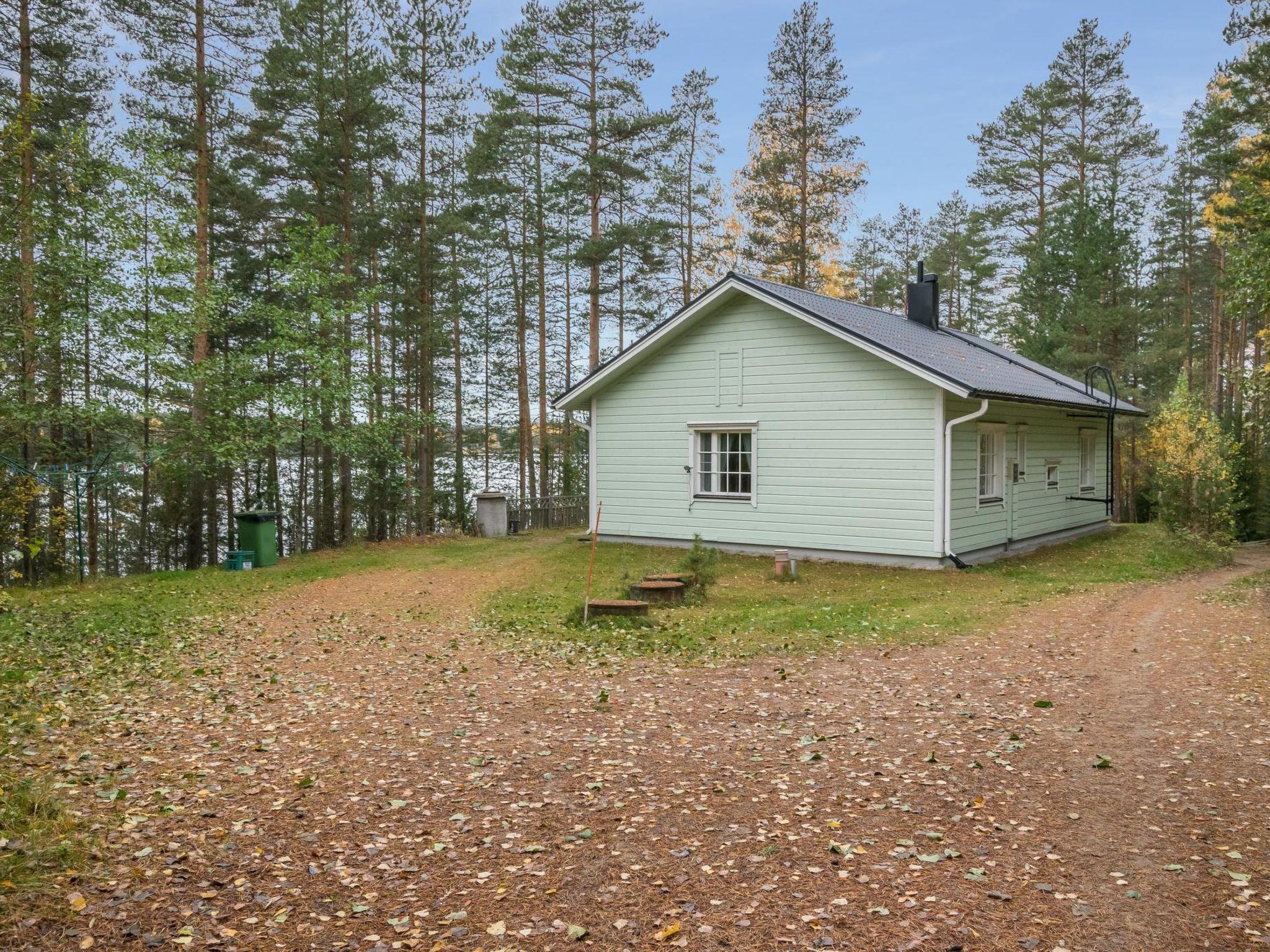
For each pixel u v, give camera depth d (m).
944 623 9.97
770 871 3.88
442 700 7.15
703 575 12.21
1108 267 29.59
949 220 44.12
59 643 9.42
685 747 5.79
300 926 3.44
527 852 4.15
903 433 14.63
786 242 30.67
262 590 14.14
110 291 16.42
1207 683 7.09
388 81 22.27
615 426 18.62
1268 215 13.78
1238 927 3.28
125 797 4.81
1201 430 19.45
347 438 20.27
